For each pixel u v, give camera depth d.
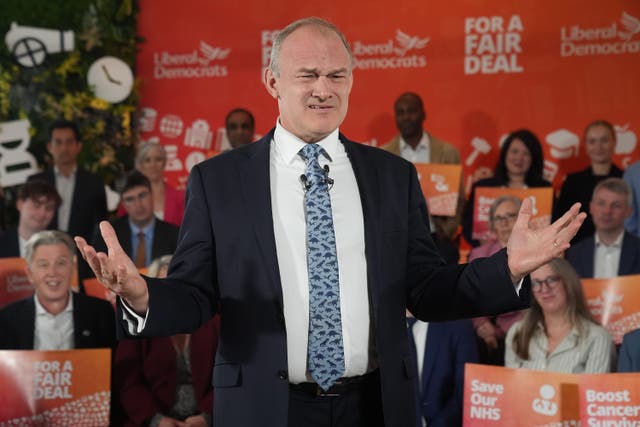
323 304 2.30
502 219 5.85
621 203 6.07
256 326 2.28
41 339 5.07
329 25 2.37
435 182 6.32
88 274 6.41
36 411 4.39
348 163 2.47
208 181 2.42
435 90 7.53
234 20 7.83
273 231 2.33
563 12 7.32
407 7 7.55
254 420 2.25
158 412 4.89
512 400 4.02
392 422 2.28
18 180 7.60
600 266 6.11
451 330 4.90
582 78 7.32
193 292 2.30
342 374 2.30
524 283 2.29
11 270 5.33
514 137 6.88
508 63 7.42
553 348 4.64
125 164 7.80
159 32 7.92
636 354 4.51
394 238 2.39
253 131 7.69
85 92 7.73
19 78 7.66
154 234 6.56
